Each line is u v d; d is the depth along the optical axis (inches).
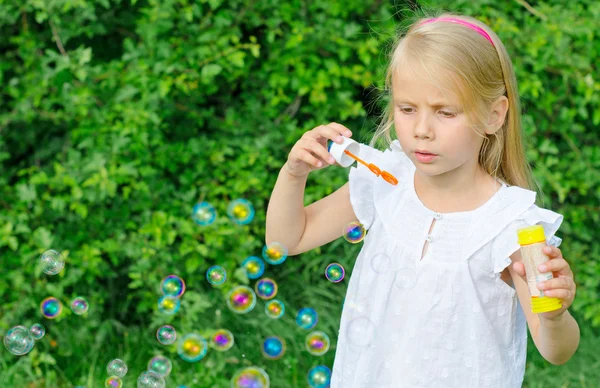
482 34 67.5
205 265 128.2
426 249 68.4
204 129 141.3
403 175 72.2
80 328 123.6
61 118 131.0
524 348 71.0
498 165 71.1
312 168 72.4
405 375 67.8
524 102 131.5
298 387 117.0
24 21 128.8
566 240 139.9
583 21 131.3
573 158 139.8
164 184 129.3
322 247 137.7
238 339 123.8
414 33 66.3
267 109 133.6
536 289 57.7
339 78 135.1
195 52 124.7
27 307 121.6
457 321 66.9
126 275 135.3
